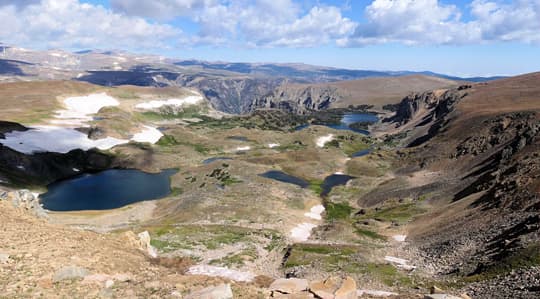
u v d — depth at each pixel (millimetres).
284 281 30375
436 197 110438
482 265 51500
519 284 40094
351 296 27391
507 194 76750
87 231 42531
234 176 156000
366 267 61938
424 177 140250
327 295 27078
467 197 94938
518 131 135500
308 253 73000
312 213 120188
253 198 124750
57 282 26359
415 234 84000
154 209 123000
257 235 88188
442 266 58906
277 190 137250
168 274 32594
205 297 25375
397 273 58500
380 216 104750
